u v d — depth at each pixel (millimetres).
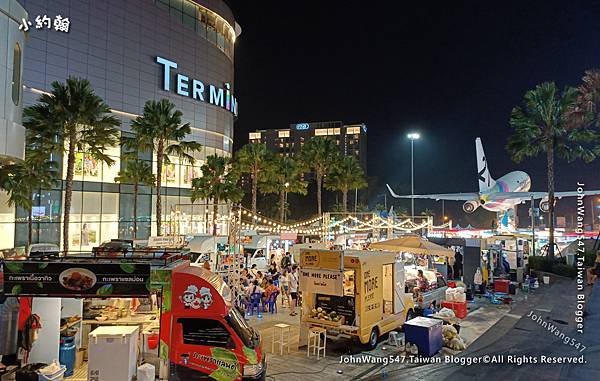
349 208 90375
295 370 11672
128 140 35719
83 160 39625
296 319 17719
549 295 23203
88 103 27578
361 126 162375
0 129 13297
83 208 39562
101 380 9242
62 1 38969
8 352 9922
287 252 31531
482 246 23984
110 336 9328
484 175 48406
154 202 45719
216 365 8664
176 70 49844
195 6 53062
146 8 46438
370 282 13695
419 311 17078
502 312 19047
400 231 36875
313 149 54000
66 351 10148
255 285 18703
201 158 52531
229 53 60438
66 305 10836
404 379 11062
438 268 24719
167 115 35594
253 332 9500
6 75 13758
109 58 42656
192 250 23750
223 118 56844
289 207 86625
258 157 49000
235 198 41094
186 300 8812
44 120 26562
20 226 34906
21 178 28078
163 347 8758
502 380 11055
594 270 28281
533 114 33312
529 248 38875
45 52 37719
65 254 10367
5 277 8719
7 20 13836
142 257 9516
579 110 32375
